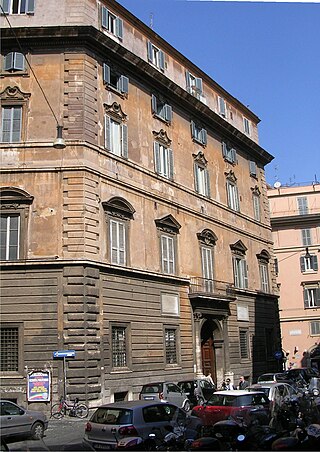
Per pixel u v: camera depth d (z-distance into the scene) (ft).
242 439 43.93
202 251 123.34
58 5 96.84
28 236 86.07
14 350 82.79
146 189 105.81
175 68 126.62
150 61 116.06
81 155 89.40
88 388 81.82
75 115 91.30
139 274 98.68
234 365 126.82
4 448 39.96
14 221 86.99
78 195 87.56
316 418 66.23
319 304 217.15
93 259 87.25
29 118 90.94
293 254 224.12
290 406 71.82
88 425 50.34
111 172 96.07
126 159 100.94
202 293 114.32
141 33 114.93
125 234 97.35
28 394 80.69
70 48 94.63
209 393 93.15
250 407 62.13
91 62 96.17
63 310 83.30
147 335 98.68
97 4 102.06
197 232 122.21
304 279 220.84
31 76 92.94
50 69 93.35
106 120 97.81
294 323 218.18
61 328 82.79
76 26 93.30
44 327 82.84
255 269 150.30
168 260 109.29
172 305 107.96
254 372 136.05
